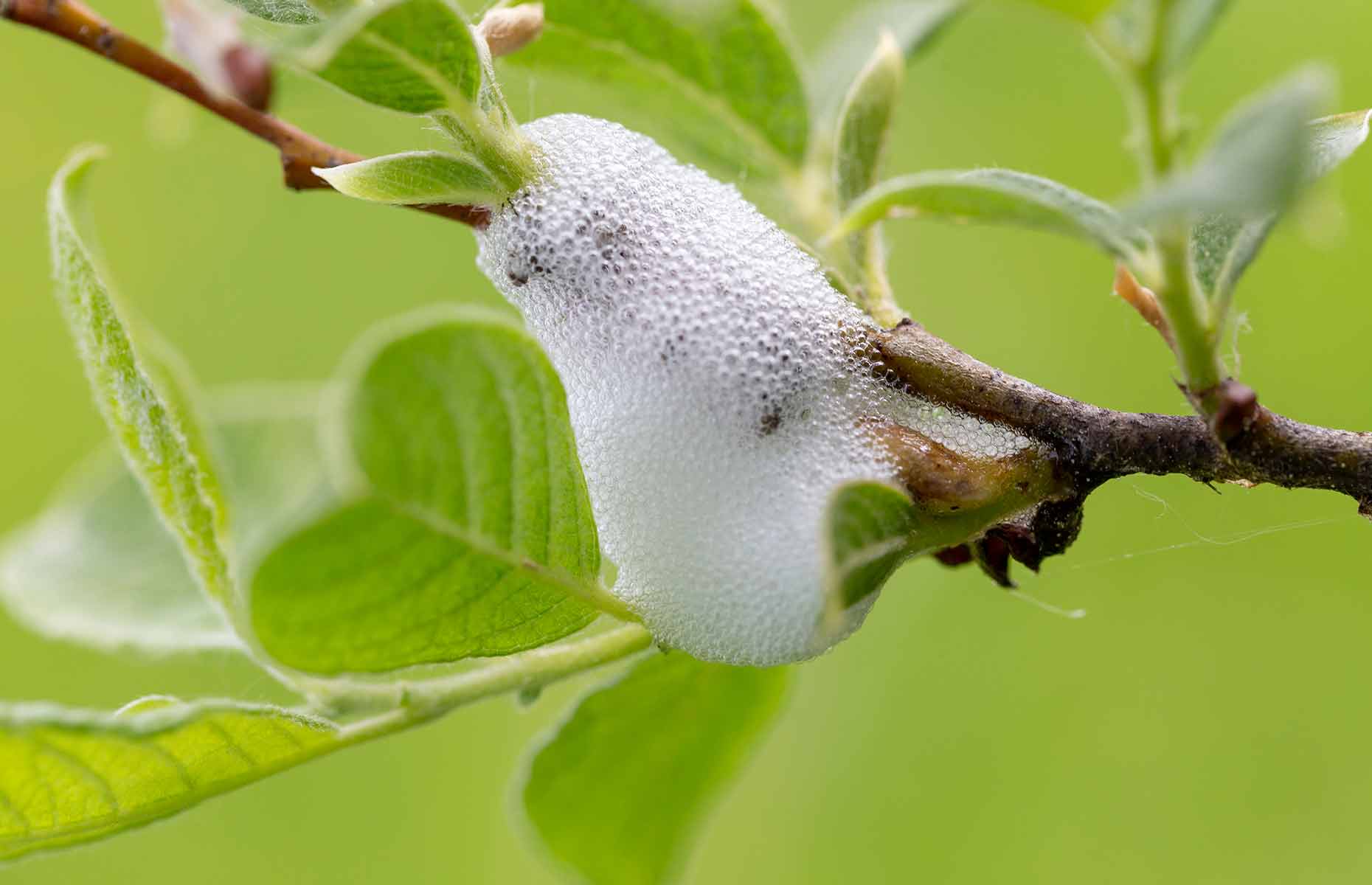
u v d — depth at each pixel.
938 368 0.23
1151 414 0.22
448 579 0.22
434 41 0.22
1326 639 0.29
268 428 0.26
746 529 0.23
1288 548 0.29
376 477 0.21
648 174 0.24
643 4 0.23
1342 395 0.29
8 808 0.22
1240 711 0.29
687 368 0.23
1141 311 0.22
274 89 0.23
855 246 0.23
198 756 0.22
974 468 0.22
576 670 0.23
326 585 0.21
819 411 0.23
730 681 0.24
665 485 0.23
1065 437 0.22
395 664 0.22
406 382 0.21
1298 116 0.20
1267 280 0.29
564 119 0.23
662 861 0.25
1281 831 0.29
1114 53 0.21
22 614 0.24
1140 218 0.20
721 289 0.23
